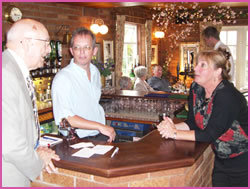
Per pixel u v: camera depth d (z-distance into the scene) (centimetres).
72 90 218
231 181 200
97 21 602
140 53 779
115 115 350
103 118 255
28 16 445
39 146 173
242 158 194
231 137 190
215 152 205
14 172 150
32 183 176
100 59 632
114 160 157
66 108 208
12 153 135
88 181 160
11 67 142
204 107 196
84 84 228
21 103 142
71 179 165
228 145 193
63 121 197
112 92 402
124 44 729
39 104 409
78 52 219
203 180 204
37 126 167
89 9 590
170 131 193
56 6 501
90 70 243
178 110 317
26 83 156
